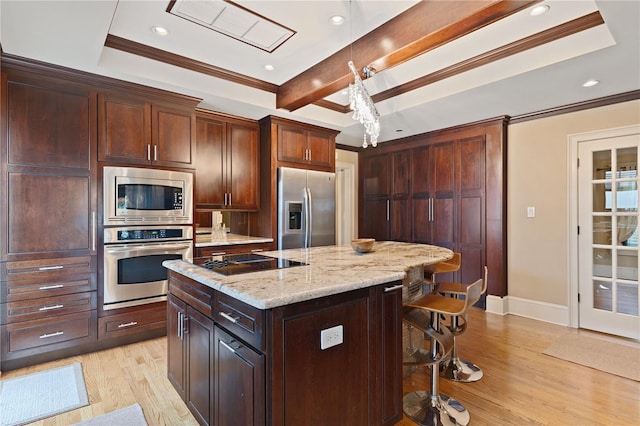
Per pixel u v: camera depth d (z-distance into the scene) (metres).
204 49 2.77
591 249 3.42
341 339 1.49
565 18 2.31
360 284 1.54
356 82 2.20
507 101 3.39
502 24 2.38
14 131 2.48
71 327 2.71
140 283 3.01
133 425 1.88
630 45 2.23
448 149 4.48
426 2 2.09
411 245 3.15
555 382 2.37
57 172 2.64
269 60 2.96
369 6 2.16
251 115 3.93
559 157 3.61
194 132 3.34
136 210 2.97
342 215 5.76
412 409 2.05
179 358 2.03
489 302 4.02
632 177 3.16
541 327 3.48
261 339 1.27
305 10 2.21
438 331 2.01
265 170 4.08
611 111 3.26
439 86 3.32
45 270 2.60
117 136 2.90
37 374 2.44
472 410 2.05
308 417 1.37
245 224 4.47
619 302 3.26
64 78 2.66
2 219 2.46
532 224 3.80
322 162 4.49
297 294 1.32
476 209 4.17
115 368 2.54
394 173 5.18
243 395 1.37
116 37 2.57
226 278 1.62
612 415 2.00
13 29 2.08
